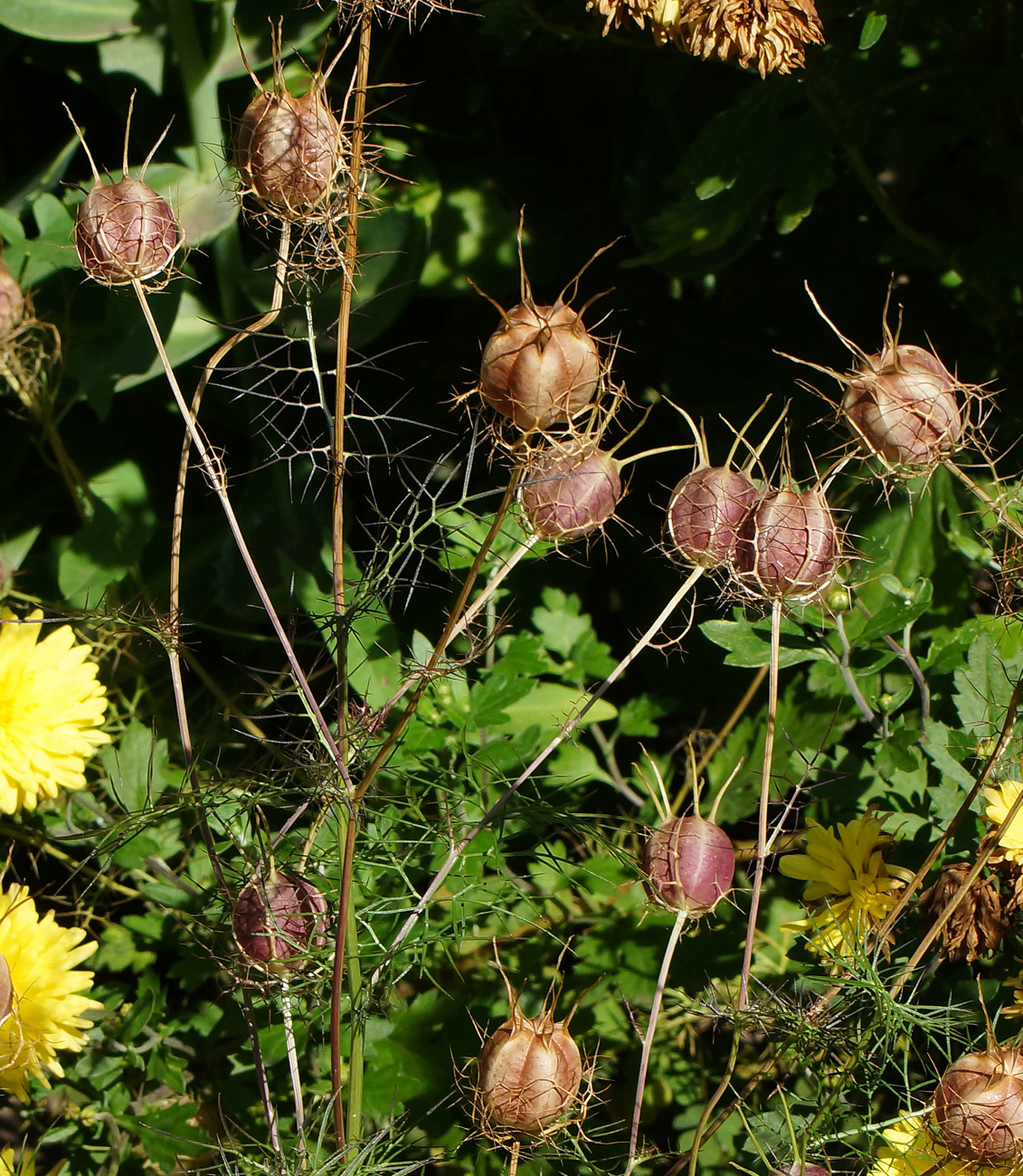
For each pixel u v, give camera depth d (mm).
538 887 1024
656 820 1030
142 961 995
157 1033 980
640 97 1101
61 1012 911
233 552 1109
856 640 943
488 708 982
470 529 1022
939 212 1161
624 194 1103
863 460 858
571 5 1010
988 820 920
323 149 845
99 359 1073
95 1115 960
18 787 950
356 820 858
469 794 971
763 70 929
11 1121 996
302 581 1106
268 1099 881
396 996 944
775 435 1078
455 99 1259
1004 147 1061
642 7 929
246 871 885
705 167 998
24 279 1065
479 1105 846
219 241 1078
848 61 1009
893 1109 955
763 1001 890
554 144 1275
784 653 944
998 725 938
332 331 1087
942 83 1067
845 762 970
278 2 1056
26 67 1224
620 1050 979
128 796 974
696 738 1086
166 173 1071
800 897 998
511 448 828
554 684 1059
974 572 1064
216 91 1080
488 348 817
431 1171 951
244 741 1062
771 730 850
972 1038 921
